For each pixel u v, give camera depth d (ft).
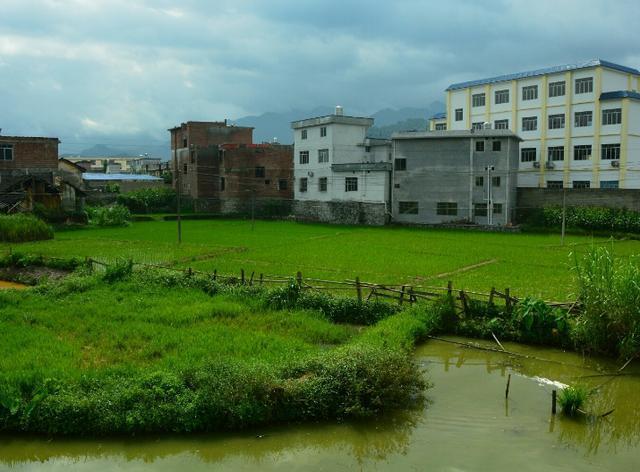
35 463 37.96
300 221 223.51
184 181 269.64
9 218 148.97
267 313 68.39
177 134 275.59
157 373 44.16
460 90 225.97
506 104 212.02
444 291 78.84
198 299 74.23
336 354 47.78
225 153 247.91
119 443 39.70
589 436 41.27
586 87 191.52
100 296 75.56
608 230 161.89
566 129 196.03
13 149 209.67
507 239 153.07
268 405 41.96
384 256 118.11
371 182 205.98
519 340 60.80
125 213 203.21
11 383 43.06
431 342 61.41
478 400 46.98
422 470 36.58
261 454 38.81
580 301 60.23
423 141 197.06
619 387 50.01
